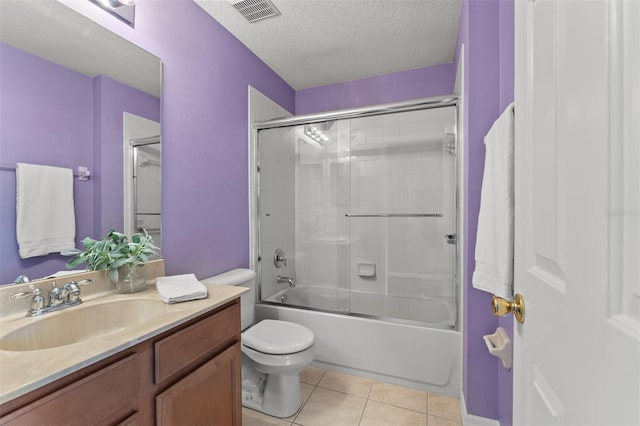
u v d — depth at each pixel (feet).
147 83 4.67
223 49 6.39
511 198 3.22
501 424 4.51
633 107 1.06
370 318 6.55
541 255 1.82
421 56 7.79
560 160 1.56
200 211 5.73
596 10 1.23
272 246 8.05
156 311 3.62
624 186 1.08
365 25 6.43
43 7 3.53
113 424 2.56
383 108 6.70
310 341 5.32
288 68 8.36
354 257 8.60
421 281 7.93
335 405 5.54
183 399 3.24
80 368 2.28
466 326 4.89
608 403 1.11
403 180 8.03
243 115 7.06
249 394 5.62
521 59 2.22
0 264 3.17
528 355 2.04
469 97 4.73
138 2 4.54
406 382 6.12
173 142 5.14
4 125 3.21
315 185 8.88
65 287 3.50
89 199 3.95
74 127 3.80
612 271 1.12
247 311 6.37
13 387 1.95
